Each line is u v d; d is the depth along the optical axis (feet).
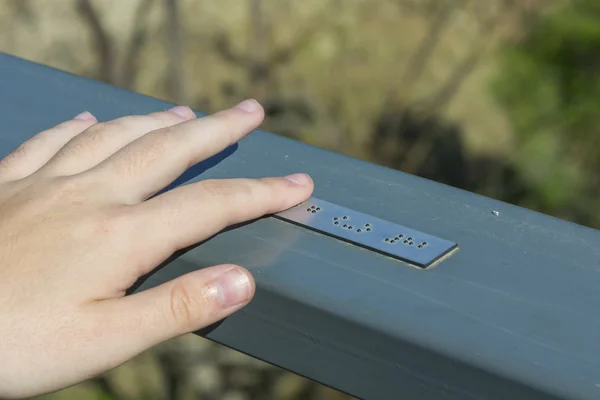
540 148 13.05
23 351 3.45
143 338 3.40
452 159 16.97
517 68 12.28
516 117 12.73
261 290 3.28
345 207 3.69
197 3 17.74
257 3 16.94
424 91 17.43
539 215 3.60
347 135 17.35
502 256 3.38
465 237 3.49
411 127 17.33
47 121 4.43
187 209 3.55
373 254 3.40
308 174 3.94
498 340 2.95
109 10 16.30
